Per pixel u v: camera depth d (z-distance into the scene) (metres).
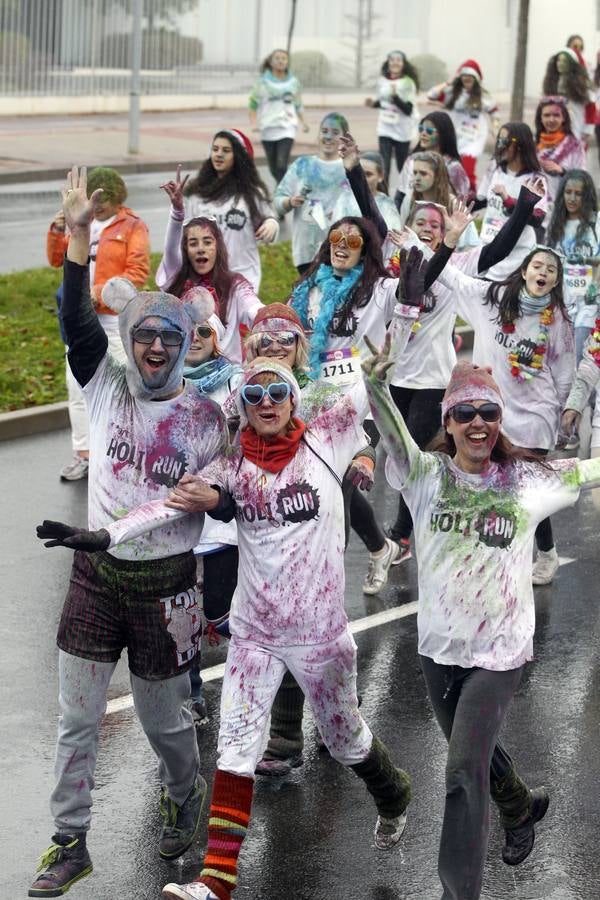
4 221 29.52
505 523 7.70
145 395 7.83
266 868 8.33
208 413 7.93
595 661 11.32
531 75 72.50
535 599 12.60
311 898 8.04
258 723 7.72
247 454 7.75
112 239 14.75
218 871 7.46
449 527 7.73
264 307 9.43
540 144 22.06
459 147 28.59
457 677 7.80
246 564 7.80
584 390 11.99
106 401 7.93
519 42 39.12
